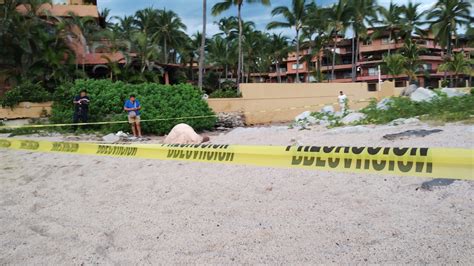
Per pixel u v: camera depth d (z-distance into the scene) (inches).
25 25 878.4
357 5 1584.6
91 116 589.6
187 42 1866.4
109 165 268.7
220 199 173.2
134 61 1183.6
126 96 622.8
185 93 687.1
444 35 1764.3
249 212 153.8
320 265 109.6
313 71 2086.6
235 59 1889.8
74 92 629.6
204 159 148.9
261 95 960.9
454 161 101.6
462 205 136.4
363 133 304.5
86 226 153.5
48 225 156.9
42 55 894.4
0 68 903.1
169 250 126.5
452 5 1701.5
